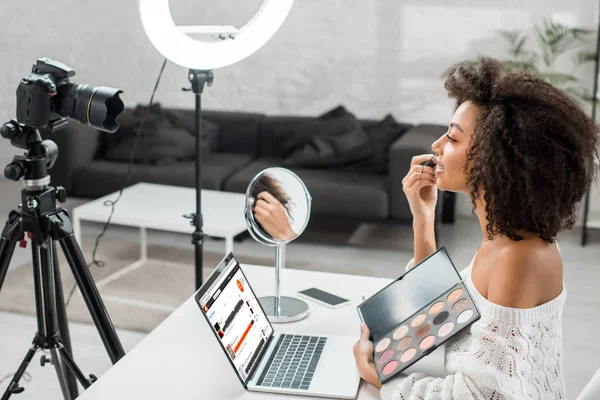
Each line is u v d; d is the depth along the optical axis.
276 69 5.02
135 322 3.12
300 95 5.02
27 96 1.73
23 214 1.83
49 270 1.91
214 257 3.99
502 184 1.35
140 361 1.56
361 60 4.87
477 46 4.69
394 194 4.06
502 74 1.43
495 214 1.38
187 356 1.58
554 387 1.40
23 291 3.41
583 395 1.38
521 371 1.32
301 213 1.79
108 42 5.21
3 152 5.50
